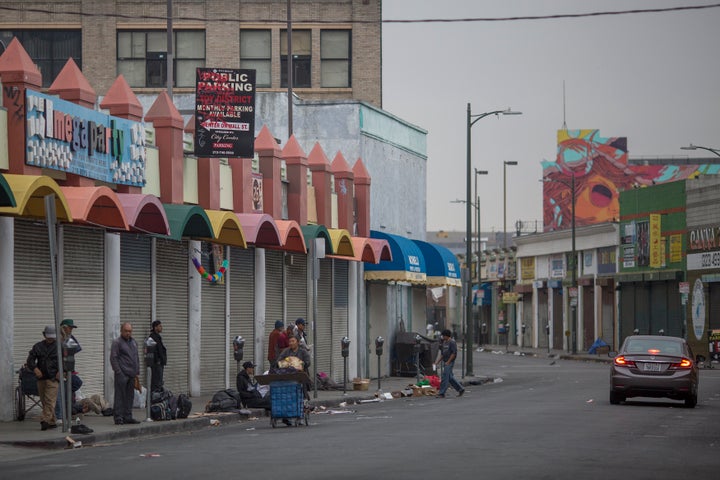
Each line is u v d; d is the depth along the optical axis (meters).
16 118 38.44
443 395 59.00
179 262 51.25
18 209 35.56
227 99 50.56
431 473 24.27
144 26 103.69
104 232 44.59
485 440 32.22
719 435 34.88
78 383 40.16
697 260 110.75
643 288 121.00
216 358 54.88
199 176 52.41
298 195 62.66
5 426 36.69
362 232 72.75
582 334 137.50
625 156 198.50
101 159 43.47
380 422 39.81
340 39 106.12
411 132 87.31
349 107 76.19
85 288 43.41
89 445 33.88
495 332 175.25
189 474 24.48
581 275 137.50
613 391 49.19
